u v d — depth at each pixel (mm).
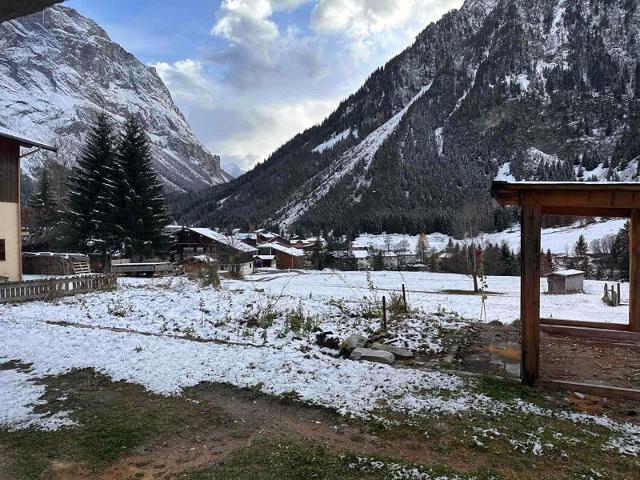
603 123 177000
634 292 8906
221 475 3984
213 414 5328
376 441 4637
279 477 3943
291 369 6738
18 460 4297
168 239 38688
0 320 10398
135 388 6133
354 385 6145
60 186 41094
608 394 5984
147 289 16828
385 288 30797
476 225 49625
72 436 4773
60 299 14180
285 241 88688
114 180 35750
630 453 4418
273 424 5066
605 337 8641
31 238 40219
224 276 35906
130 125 36750
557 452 4398
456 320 11602
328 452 4395
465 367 7434
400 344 8727
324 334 8484
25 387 6145
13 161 21562
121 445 4586
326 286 30984
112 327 9875
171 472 4078
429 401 5617
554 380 6324
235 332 9406
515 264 51500
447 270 57438
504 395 5887
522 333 6398
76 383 6320
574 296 28875
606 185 5824
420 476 3938
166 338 8609
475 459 4270
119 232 34719
